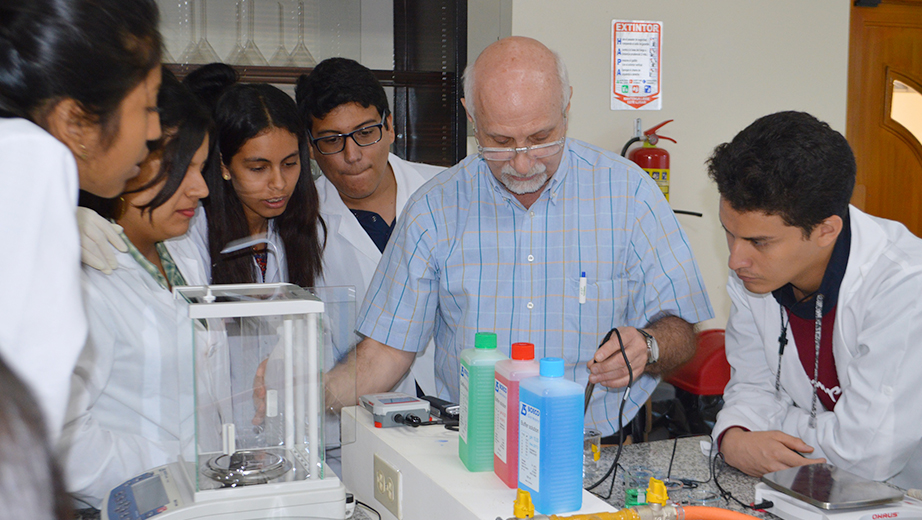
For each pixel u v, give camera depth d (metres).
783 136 1.11
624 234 1.50
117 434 1.14
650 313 1.52
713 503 1.12
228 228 1.69
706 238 2.87
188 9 2.21
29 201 0.72
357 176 1.89
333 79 1.79
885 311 1.20
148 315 1.25
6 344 0.70
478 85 1.34
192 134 1.27
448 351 1.60
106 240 1.19
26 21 0.72
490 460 0.99
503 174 1.38
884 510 1.03
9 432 0.31
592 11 2.60
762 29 2.83
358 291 2.04
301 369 0.95
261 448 0.97
